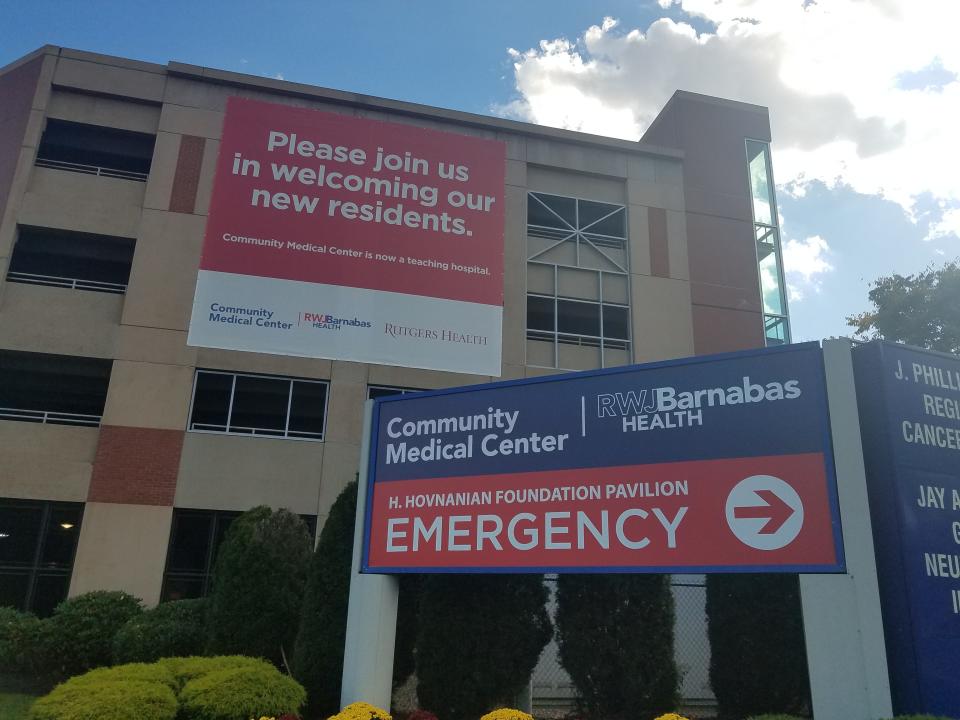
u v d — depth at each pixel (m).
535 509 8.80
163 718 7.31
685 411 8.34
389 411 10.11
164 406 18.81
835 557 7.23
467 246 21.67
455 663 9.09
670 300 23.28
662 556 8.01
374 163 21.64
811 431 7.66
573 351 22.22
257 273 20.02
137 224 20.23
